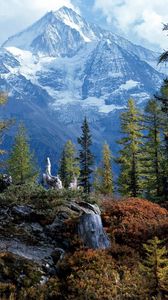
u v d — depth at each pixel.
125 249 19.88
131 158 47.38
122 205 24.72
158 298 15.30
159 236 21.02
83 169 58.91
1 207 22.80
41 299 16.00
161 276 15.69
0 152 36.16
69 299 16.05
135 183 47.50
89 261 18.61
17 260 17.86
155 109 45.22
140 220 22.83
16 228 21.16
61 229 21.36
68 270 18.22
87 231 20.55
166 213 24.92
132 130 46.97
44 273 17.80
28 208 22.78
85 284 16.69
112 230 21.94
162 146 45.19
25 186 26.03
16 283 16.78
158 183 45.12
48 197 24.23
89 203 24.44
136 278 17.20
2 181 27.59
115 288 16.66
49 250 19.81
